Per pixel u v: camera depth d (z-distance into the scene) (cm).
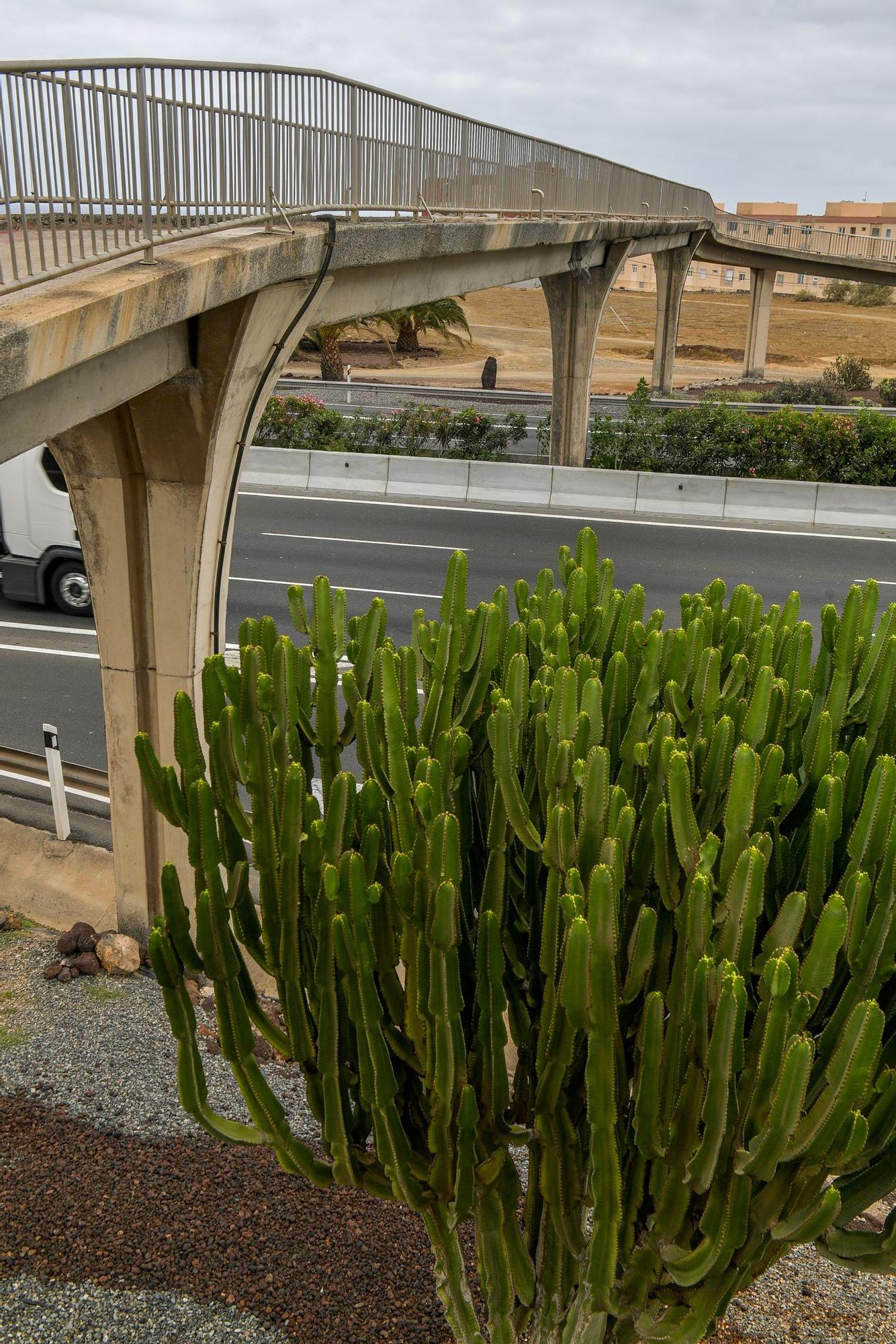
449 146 1281
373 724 398
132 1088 741
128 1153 673
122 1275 579
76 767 1067
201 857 380
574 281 2608
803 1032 299
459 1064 356
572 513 2386
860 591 401
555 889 351
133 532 787
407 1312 572
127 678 832
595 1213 343
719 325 7506
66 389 575
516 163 1600
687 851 341
